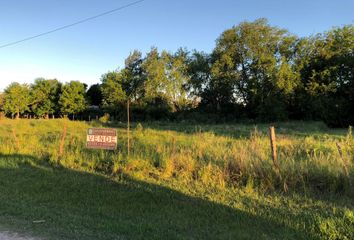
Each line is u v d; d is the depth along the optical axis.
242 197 7.74
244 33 51.41
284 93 47.09
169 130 31.14
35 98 68.81
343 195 7.65
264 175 8.65
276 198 7.60
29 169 10.77
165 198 7.73
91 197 7.86
